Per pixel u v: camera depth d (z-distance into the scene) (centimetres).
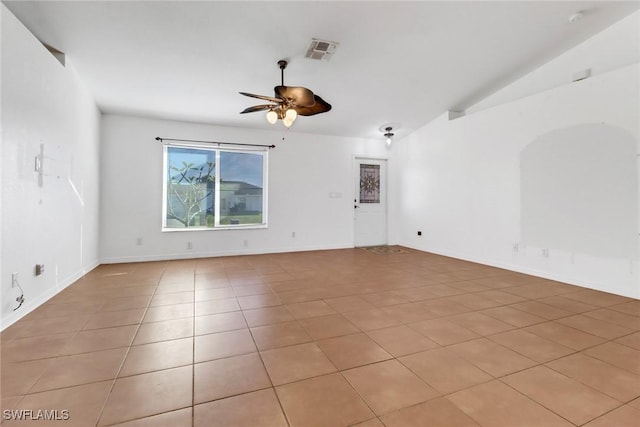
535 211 393
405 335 220
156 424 129
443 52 363
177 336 216
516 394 152
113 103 438
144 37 304
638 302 292
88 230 410
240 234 552
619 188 313
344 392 153
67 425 128
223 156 547
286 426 129
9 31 229
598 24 333
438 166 559
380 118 549
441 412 138
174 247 507
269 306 280
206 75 378
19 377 163
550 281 370
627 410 140
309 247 604
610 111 318
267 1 268
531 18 317
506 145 430
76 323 238
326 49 341
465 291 329
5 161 226
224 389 155
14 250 237
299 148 596
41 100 277
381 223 677
